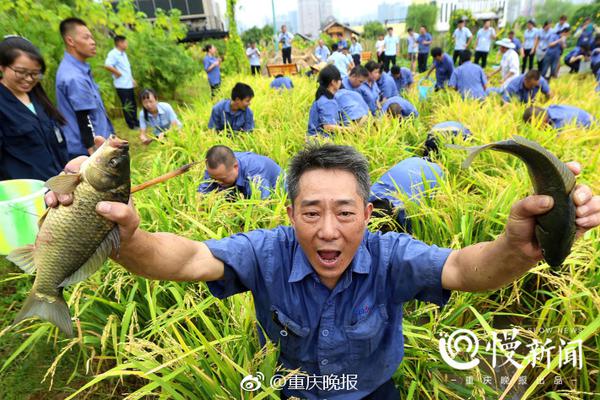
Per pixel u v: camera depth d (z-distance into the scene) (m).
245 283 1.84
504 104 7.71
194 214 3.53
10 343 3.24
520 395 2.70
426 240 3.51
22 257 1.41
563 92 10.41
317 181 1.55
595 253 2.87
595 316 2.68
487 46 16.97
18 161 3.90
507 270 1.46
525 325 3.16
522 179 3.97
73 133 4.88
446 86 11.02
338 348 1.88
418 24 38.28
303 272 1.78
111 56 9.66
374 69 9.73
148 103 6.94
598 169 4.19
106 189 1.24
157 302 3.07
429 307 2.70
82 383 2.93
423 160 4.32
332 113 6.33
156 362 2.23
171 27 13.39
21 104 3.81
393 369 2.10
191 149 5.97
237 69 19.36
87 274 1.33
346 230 1.57
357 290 1.82
